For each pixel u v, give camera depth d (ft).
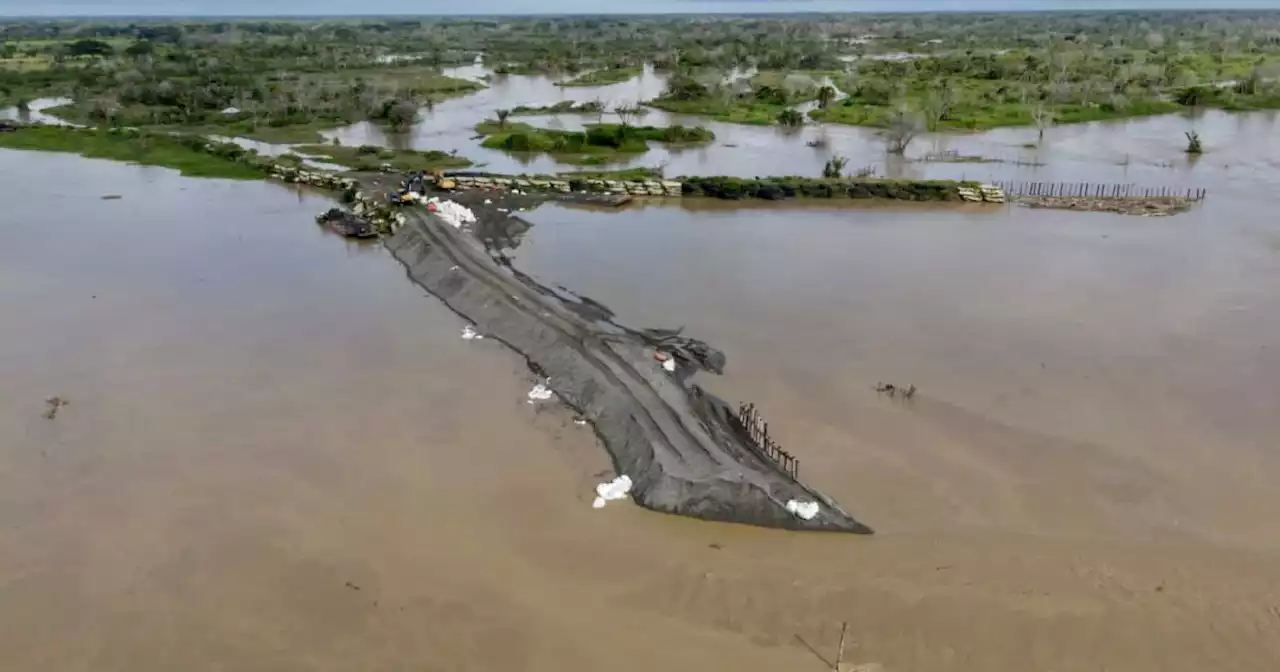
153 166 281.13
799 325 146.00
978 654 78.28
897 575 87.04
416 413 118.62
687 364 129.29
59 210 226.58
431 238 187.83
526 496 99.86
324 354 137.80
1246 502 97.35
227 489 101.96
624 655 77.92
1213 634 79.97
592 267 178.29
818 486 100.48
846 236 200.44
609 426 112.16
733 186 239.50
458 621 81.97
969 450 107.76
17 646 79.82
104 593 86.12
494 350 139.33
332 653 78.74
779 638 80.02
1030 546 90.79
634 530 94.07
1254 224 206.59
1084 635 79.97
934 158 294.05
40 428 115.24
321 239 202.69
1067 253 185.16
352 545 92.17
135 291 166.09
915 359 132.46
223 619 82.84
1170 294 159.12
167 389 126.00
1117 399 119.85
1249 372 127.24
